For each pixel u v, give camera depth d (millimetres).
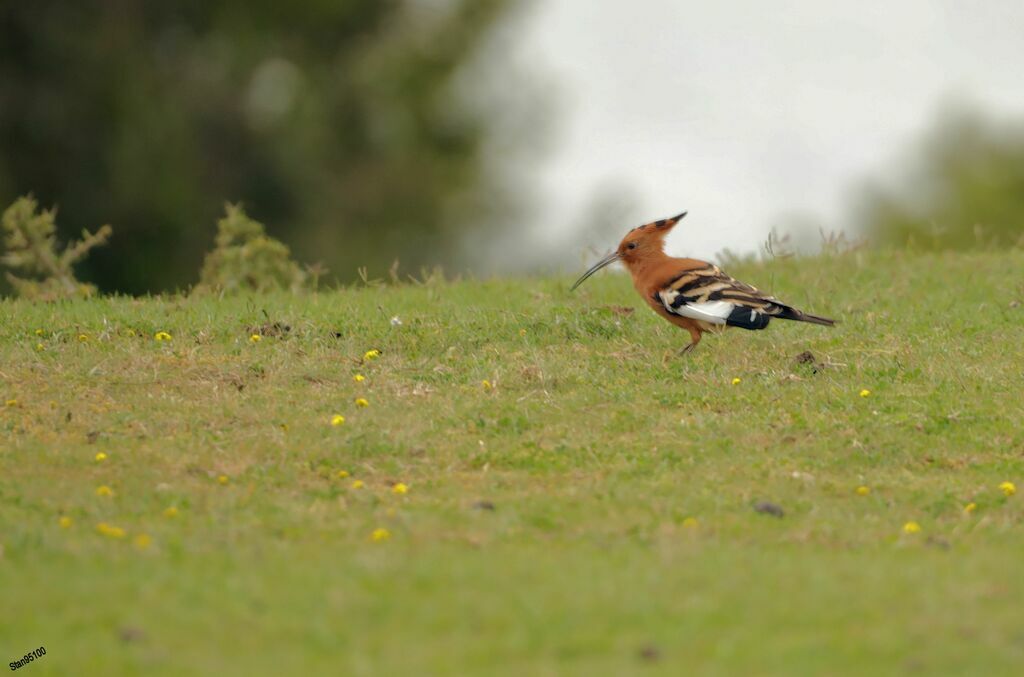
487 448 20531
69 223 59969
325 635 14102
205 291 31766
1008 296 29859
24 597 15055
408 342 25141
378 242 64812
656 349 25047
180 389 22641
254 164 63625
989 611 14797
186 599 15016
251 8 62500
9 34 59531
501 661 13570
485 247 66562
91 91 60062
